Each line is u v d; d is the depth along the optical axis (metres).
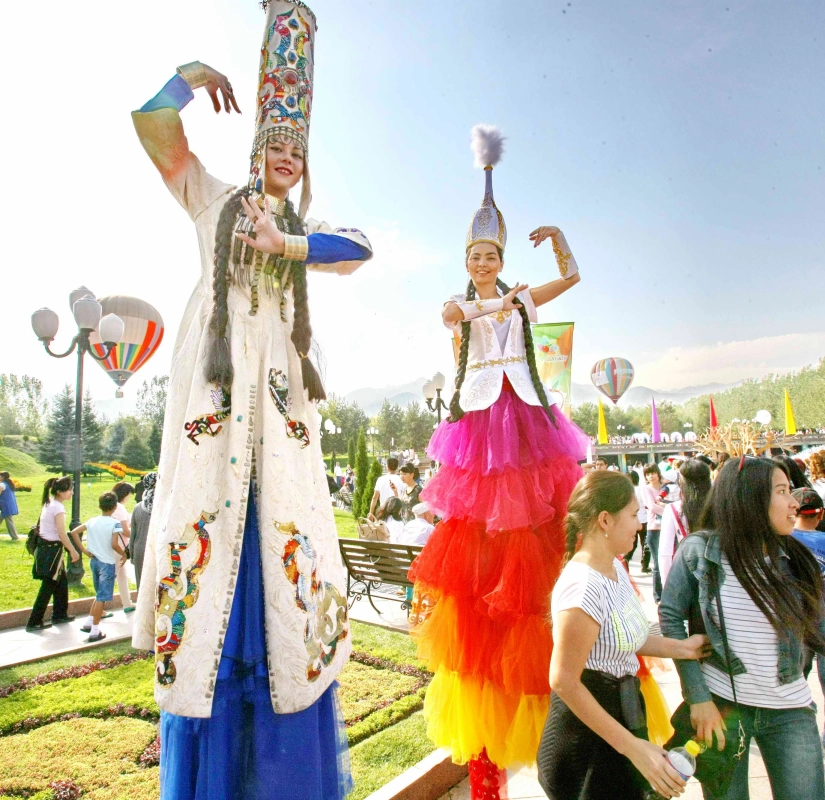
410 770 3.19
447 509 2.92
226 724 2.12
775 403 71.56
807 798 2.14
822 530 3.53
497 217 3.18
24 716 4.17
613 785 1.96
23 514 22.84
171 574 2.10
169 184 2.50
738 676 2.24
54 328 8.77
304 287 2.47
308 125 2.55
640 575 9.52
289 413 2.41
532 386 2.94
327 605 2.32
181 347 2.46
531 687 2.47
